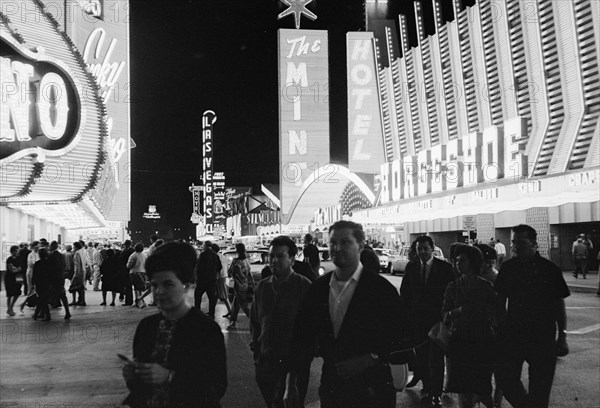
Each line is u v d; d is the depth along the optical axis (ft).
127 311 59.06
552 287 19.47
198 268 51.03
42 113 75.56
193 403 10.31
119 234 215.72
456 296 20.95
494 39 129.29
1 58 71.56
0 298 74.23
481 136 109.60
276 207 399.24
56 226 150.10
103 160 84.48
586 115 97.91
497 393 22.95
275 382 18.89
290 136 257.14
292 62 256.11
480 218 121.49
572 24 99.50
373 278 13.69
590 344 36.11
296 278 19.24
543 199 85.56
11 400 24.61
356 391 13.05
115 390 26.35
